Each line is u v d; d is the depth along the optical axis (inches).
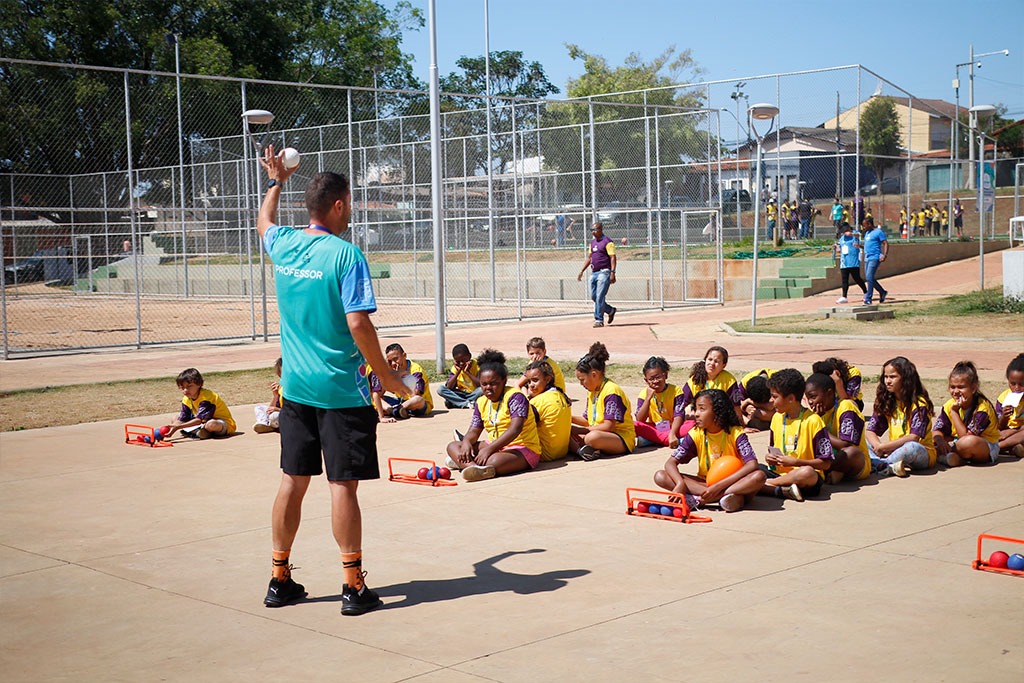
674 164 1342.3
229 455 371.9
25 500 302.0
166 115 1280.8
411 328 909.2
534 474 325.4
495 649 173.6
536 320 976.3
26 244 1732.3
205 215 1494.8
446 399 474.0
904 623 179.5
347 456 194.9
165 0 1844.2
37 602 206.7
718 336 752.3
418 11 2276.1
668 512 262.2
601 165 1350.9
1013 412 335.6
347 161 1304.1
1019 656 163.0
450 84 2849.4
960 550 225.0
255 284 1470.2
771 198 1486.2
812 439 280.8
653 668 162.9
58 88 1237.1
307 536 253.4
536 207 1323.8
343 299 191.5
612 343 727.1
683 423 358.6
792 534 242.7
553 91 2987.2
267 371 627.8
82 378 613.9
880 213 1419.8
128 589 214.2
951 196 1417.3
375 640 180.2
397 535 251.9
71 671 169.6
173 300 1477.6
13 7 1673.2
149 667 170.6
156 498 301.7
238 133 1393.9
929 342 653.3
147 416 472.1
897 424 319.6
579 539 244.1
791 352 623.5
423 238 1421.0
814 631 176.9
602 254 866.1
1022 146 2645.2
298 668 168.1
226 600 205.5
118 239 1776.6
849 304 962.7
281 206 1323.8
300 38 2036.2
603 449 348.2
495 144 1330.0
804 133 1432.1
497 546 239.6
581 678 159.8
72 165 1359.5
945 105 2466.8
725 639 174.6
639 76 2549.2
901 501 273.7
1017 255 815.7
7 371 658.8
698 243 1376.7
